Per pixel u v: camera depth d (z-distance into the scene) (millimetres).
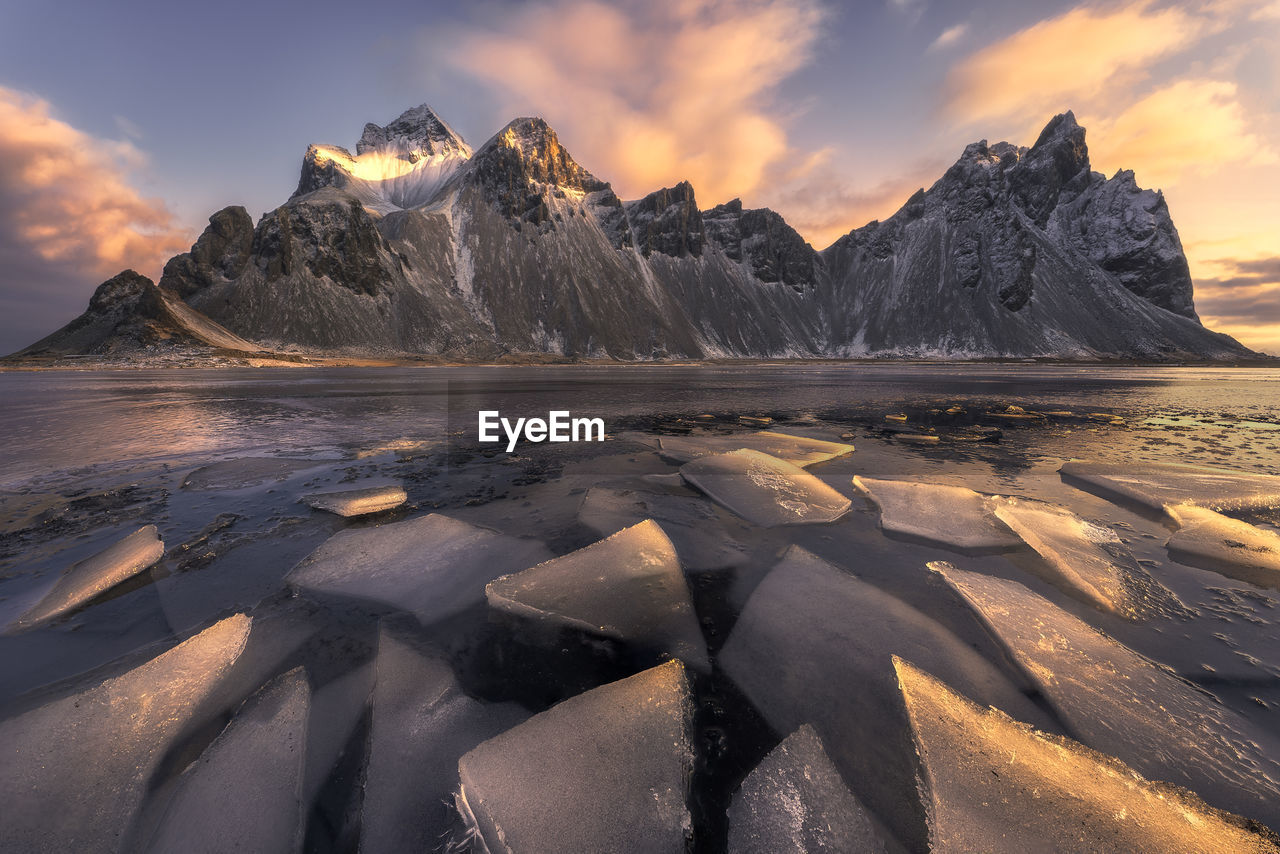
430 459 6195
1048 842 1247
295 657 2119
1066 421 9758
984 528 3627
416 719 1732
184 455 6410
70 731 1652
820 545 3385
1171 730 1664
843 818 1339
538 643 2215
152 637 2271
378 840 1295
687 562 3109
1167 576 2861
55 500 4379
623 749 1560
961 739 1597
